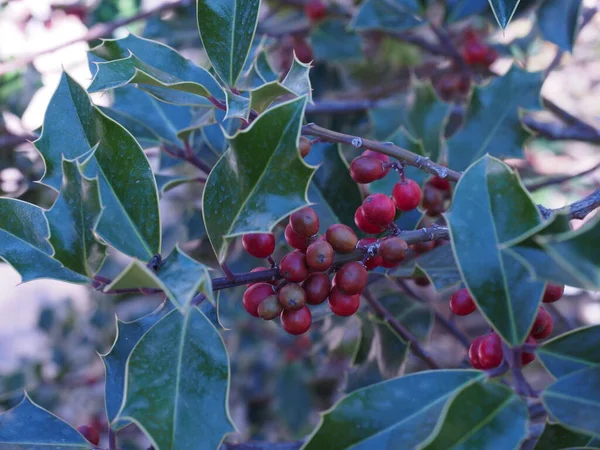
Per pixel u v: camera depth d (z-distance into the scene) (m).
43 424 0.35
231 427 0.31
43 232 0.33
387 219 0.33
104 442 0.69
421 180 0.41
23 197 0.58
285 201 0.30
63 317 0.86
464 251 0.31
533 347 0.31
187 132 0.43
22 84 0.63
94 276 0.31
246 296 0.32
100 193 0.31
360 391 0.30
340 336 0.52
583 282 0.27
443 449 0.29
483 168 0.31
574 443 0.30
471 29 0.64
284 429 0.80
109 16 0.72
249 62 0.42
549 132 0.56
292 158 0.30
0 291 1.24
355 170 0.34
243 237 0.32
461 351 0.66
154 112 0.45
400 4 0.54
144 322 0.35
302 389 0.80
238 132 0.30
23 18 0.68
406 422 0.30
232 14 0.34
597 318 0.69
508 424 0.29
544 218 0.33
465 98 0.63
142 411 0.31
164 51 0.35
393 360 0.44
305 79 0.32
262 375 0.84
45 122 0.33
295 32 0.68
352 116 0.65
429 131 0.50
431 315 0.49
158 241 0.31
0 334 1.13
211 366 0.31
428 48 0.63
